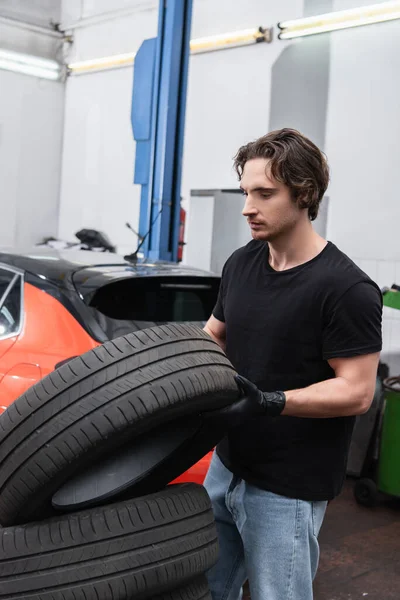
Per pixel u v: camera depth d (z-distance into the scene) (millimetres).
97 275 3014
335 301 1710
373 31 5730
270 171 1701
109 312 2947
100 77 8438
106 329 2861
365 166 5797
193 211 7164
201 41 6988
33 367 2766
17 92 8578
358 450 5258
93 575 1640
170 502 1798
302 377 1780
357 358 1715
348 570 3609
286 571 1815
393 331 5488
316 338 1751
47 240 8953
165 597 1790
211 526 1892
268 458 1819
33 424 1562
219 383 1650
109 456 1699
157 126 5430
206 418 1696
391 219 5645
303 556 1820
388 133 5660
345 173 5922
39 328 2867
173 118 5402
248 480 1854
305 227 1784
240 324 1858
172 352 1632
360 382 1713
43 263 3133
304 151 1699
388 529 4258
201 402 1623
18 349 2848
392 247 5637
